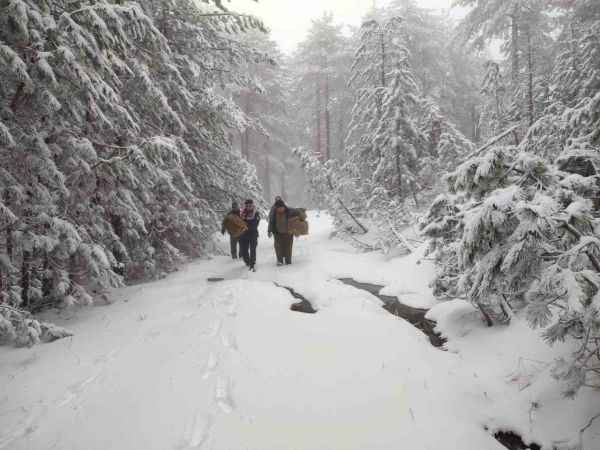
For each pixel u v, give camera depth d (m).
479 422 2.73
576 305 2.16
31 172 4.73
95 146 6.14
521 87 15.05
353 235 10.97
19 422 2.81
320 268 8.02
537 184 3.12
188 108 8.73
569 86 12.48
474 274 3.52
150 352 3.88
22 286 5.29
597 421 2.41
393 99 11.21
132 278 8.39
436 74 25.23
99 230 5.95
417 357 3.65
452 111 24.36
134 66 6.47
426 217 5.11
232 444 2.33
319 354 3.70
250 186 12.43
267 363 3.48
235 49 9.98
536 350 3.25
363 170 13.63
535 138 5.27
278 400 2.87
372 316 4.83
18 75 3.86
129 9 4.59
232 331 4.23
